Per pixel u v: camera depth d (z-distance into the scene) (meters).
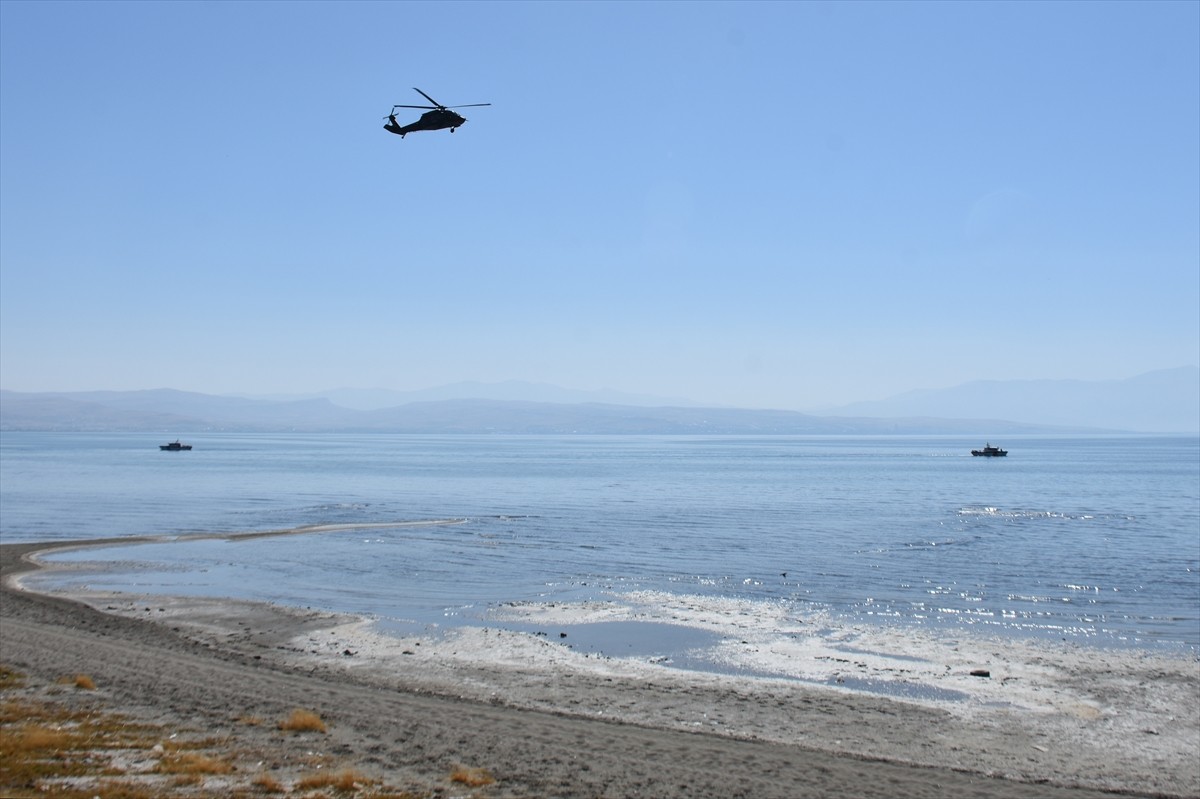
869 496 107.44
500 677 28.14
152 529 71.19
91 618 35.34
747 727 23.44
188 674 25.17
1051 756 21.62
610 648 32.22
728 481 138.88
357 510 86.88
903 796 18.17
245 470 165.88
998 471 172.88
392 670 28.83
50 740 17.11
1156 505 93.38
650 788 17.58
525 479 143.38
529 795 16.61
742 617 37.50
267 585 45.44
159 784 15.13
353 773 16.58
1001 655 31.14
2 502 96.12
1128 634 34.44
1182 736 23.11
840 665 29.86
